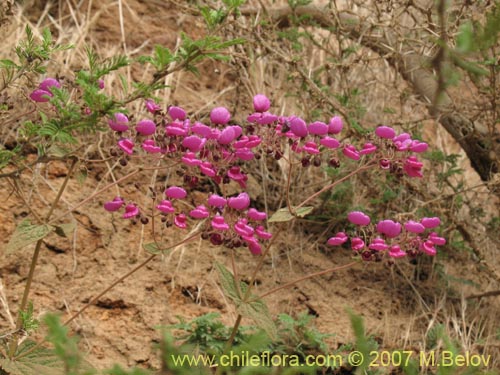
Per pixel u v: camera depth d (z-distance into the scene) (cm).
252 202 370
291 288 338
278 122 214
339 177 370
